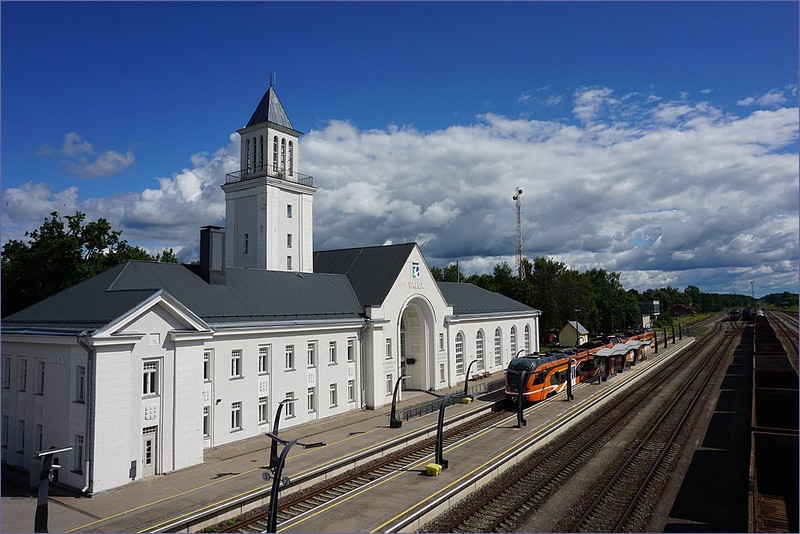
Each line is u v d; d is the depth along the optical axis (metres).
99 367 23.75
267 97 49.81
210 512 20.83
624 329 118.12
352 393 40.84
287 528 19.52
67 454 24.52
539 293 94.06
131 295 26.89
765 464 24.11
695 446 29.16
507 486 23.64
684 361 69.94
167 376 26.52
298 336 36.19
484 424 36.66
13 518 20.81
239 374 32.34
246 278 37.78
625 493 22.50
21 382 27.84
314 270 52.28
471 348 57.53
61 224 44.88
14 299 43.09
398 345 45.72
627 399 44.75
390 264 47.41
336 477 26.31
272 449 26.73
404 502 21.53
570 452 28.83
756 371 42.31
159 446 25.94
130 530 19.48
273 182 47.91
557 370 46.03
